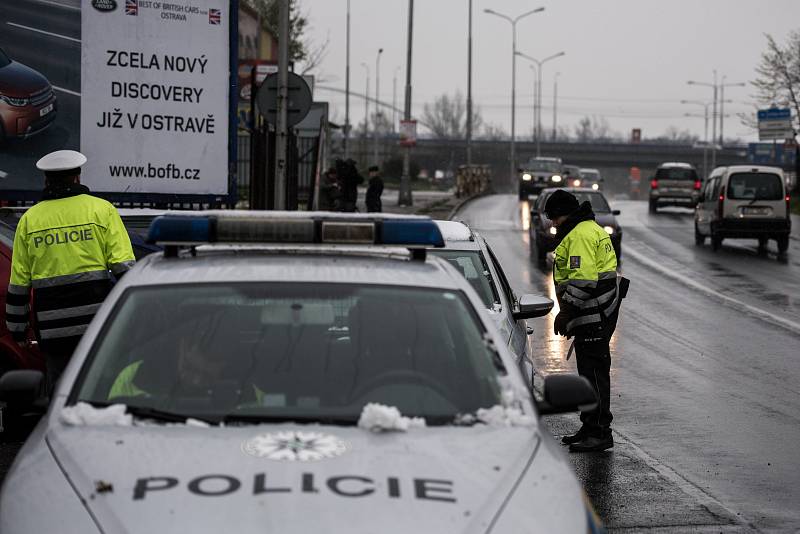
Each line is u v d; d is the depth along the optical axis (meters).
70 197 7.99
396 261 5.64
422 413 4.68
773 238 33.41
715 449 10.00
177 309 5.06
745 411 11.74
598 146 152.75
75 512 3.79
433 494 3.92
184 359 4.85
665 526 7.66
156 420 4.53
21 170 15.36
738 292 23.48
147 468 4.04
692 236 39.44
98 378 4.75
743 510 8.07
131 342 4.91
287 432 4.38
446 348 5.00
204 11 16.09
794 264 30.09
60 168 7.93
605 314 9.82
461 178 65.81
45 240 7.89
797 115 63.78
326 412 4.64
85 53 15.56
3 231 9.49
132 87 15.81
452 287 5.37
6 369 9.21
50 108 15.45
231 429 4.41
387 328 5.04
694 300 22.03
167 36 15.92
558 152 154.25
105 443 4.25
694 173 53.59
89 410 4.51
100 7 15.56
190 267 5.39
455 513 3.81
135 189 15.97
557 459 4.42
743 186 33.09
